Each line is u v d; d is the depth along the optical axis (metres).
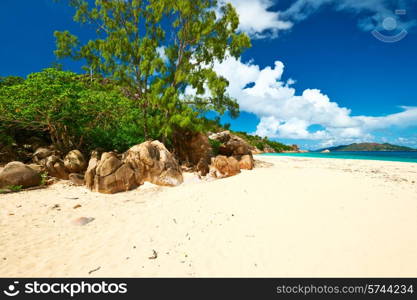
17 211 8.19
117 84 17.53
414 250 5.17
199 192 10.48
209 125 16.17
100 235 6.51
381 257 4.96
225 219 7.35
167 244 5.95
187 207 8.60
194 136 17.88
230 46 16.78
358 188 10.48
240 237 6.13
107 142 16.55
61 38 15.71
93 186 11.22
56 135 15.52
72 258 5.36
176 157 17.45
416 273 4.46
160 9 15.99
